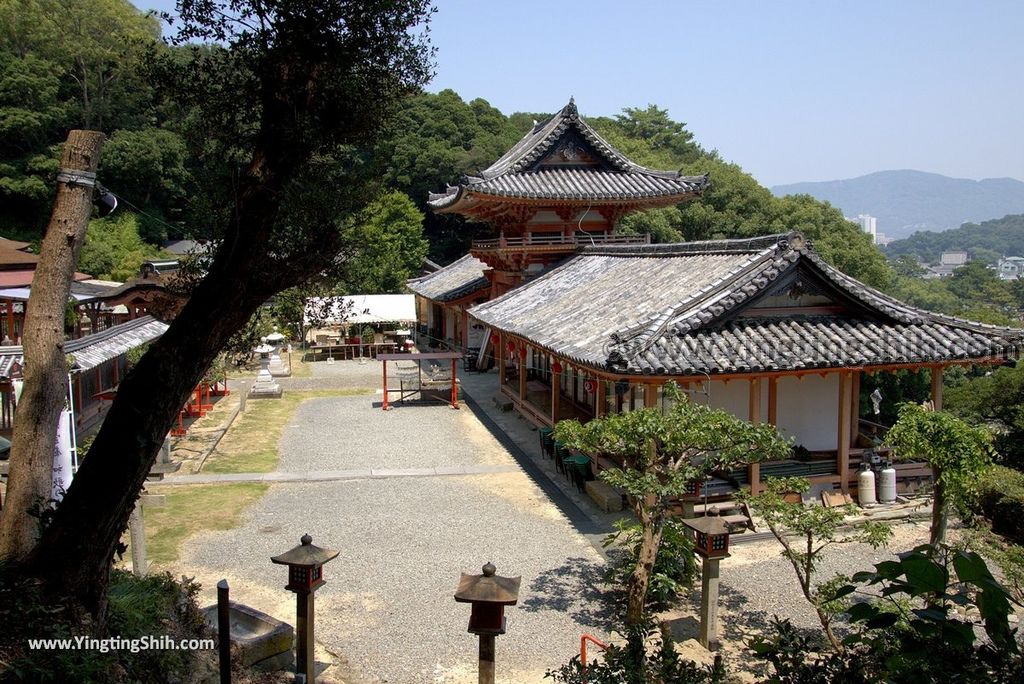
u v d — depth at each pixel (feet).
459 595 26.96
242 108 26.86
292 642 33.27
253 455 73.26
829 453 60.18
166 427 23.75
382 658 35.45
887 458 57.57
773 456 40.52
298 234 25.61
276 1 23.73
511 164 99.50
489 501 59.31
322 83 25.36
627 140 225.97
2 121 172.14
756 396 53.21
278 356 122.52
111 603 28.14
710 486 53.88
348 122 26.45
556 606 40.98
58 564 23.44
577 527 53.36
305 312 30.66
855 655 16.43
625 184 100.07
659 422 36.96
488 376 119.75
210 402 96.02
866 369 53.06
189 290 27.43
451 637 37.58
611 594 42.45
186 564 46.37
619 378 49.44
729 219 189.78
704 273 64.08
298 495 60.80
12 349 62.54
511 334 76.95
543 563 46.98
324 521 54.65
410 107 221.46
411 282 169.48
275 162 24.18
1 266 114.42
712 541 35.99
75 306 100.53
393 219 175.73
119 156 181.57
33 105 178.91
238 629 33.81
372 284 164.66
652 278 71.20
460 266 159.33
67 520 23.41
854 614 13.78
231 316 23.75
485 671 27.30
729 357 50.47
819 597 35.63
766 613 40.29
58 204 28.19
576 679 22.47
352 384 114.42
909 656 13.14
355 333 145.07
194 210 27.20
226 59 26.27
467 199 96.94
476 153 209.36
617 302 67.92
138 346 84.43
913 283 327.67
